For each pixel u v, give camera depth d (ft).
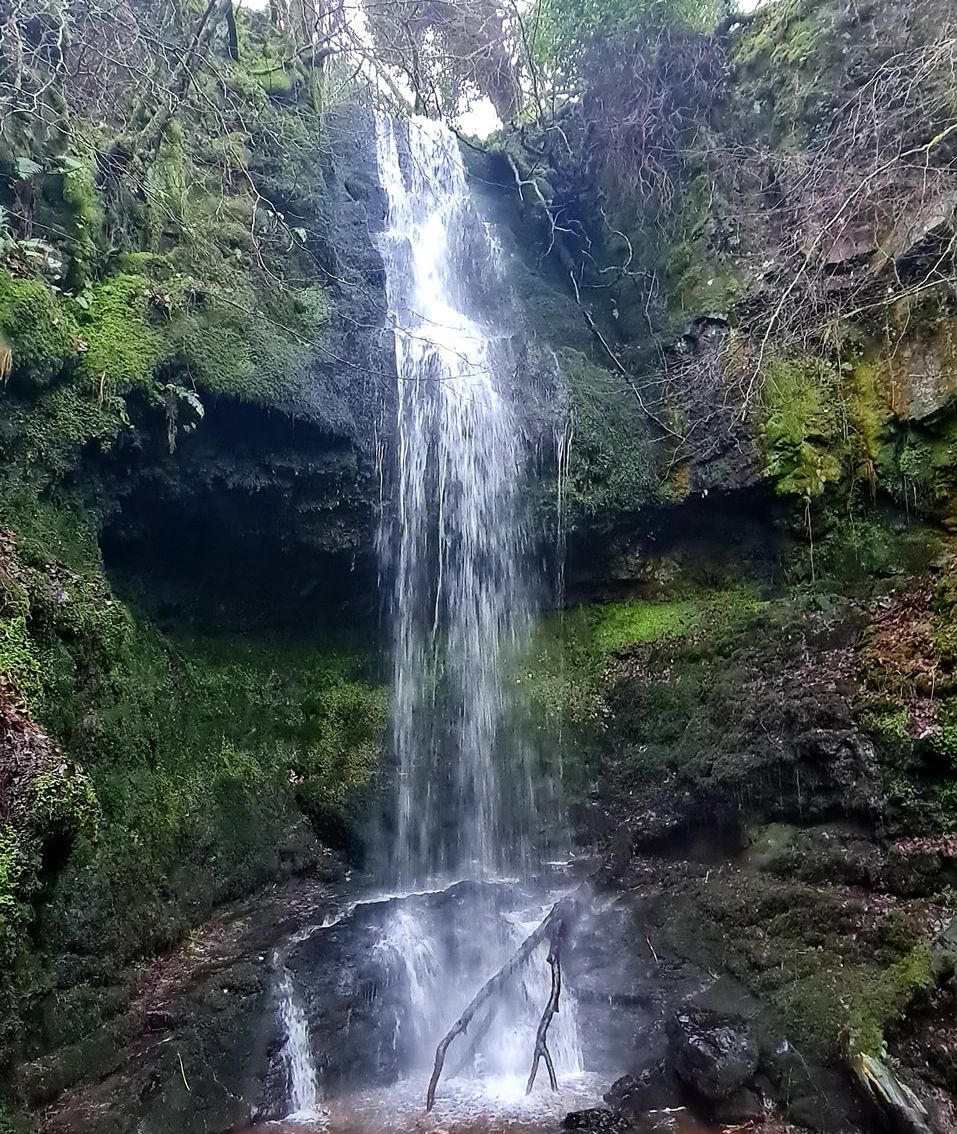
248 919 20.48
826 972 17.38
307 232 26.68
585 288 34.04
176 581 23.72
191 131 24.80
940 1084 15.30
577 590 28.68
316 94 30.78
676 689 25.03
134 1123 14.20
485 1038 18.63
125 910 17.37
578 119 34.99
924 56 23.71
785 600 24.77
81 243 20.04
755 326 26.94
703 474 27.07
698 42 31.37
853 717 20.54
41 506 18.10
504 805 25.36
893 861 18.70
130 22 22.18
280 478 23.13
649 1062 17.21
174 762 21.27
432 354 26.73
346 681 26.21
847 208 25.23
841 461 24.82
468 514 26.96
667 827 22.18
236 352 21.77
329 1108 16.62
